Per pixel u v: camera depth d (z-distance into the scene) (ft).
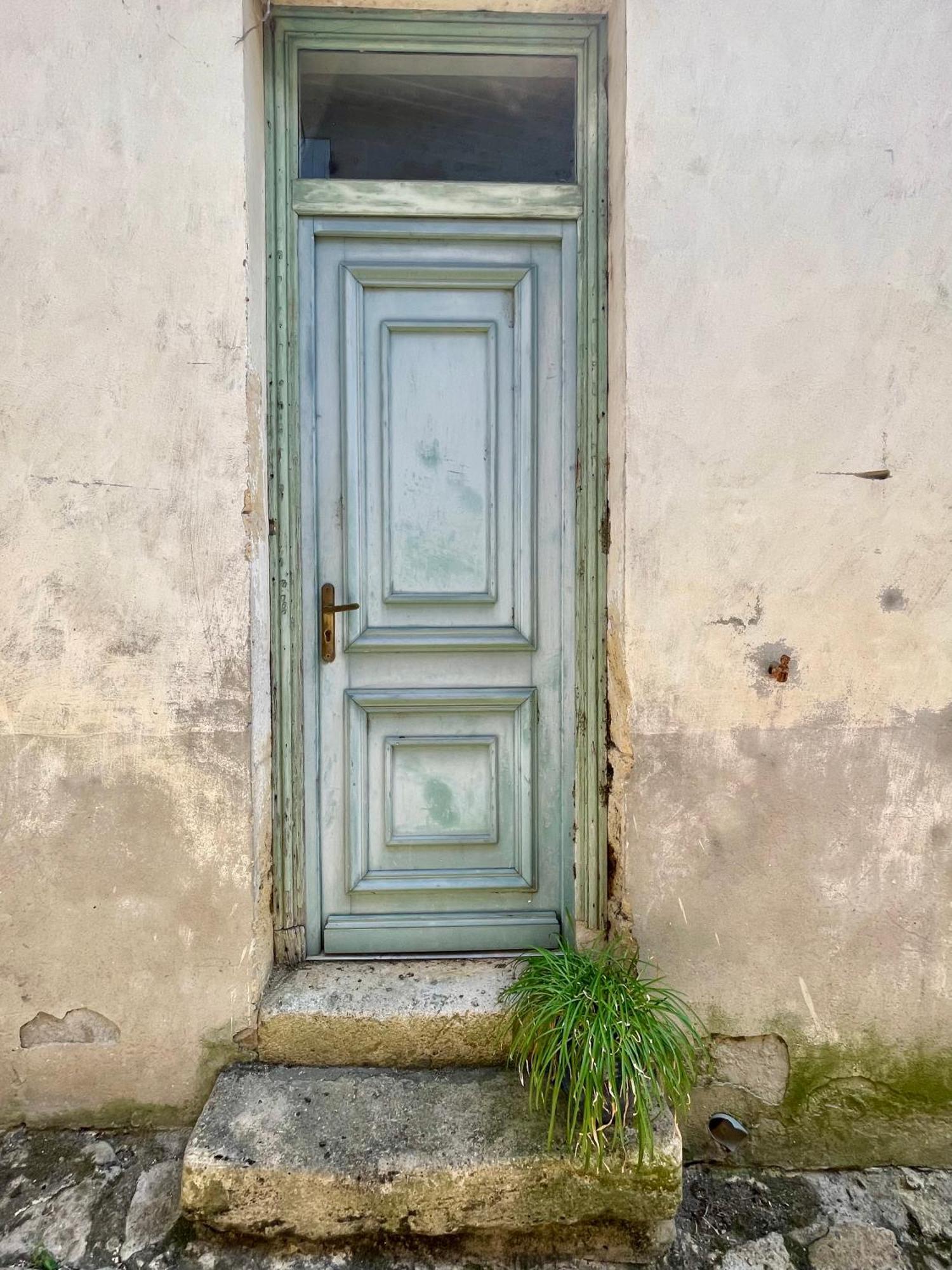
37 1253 5.32
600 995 5.59
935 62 6.09
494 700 7.20
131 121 5.93
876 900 6.45
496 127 7.17
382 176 7.13
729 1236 5.72
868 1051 6.50
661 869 6.39
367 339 7.04
